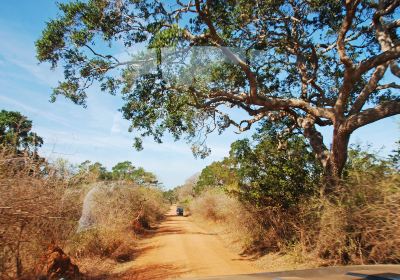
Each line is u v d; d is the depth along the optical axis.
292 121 16.47
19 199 7.68
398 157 10.05
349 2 10.96
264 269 11.79
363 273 2.98
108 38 12.62
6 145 8.16
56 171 10.06
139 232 22.91
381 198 9.47
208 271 11.65
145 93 13.39
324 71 16.62
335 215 10.23
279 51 15.11
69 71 13.34
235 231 18.81
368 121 11.88
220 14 11.85
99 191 17.08
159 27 11.86
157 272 11.63
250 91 12.70
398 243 8.91
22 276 8.54
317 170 14.06
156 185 41.09
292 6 13.69
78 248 12.61
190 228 28.55
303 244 12.06
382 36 13.17
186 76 13.12
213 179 42.78
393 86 15.02
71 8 12.17
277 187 13.94
